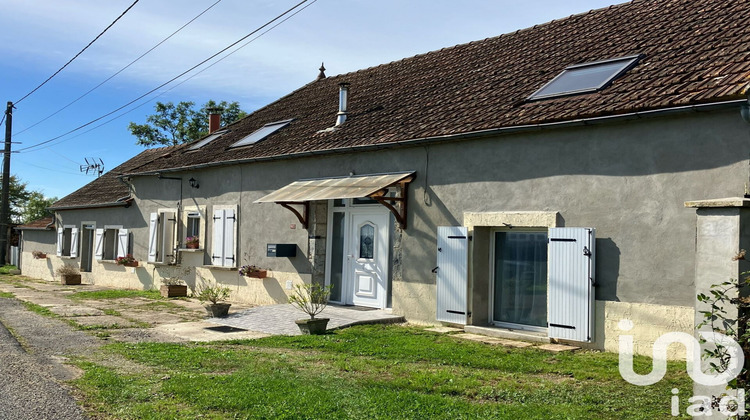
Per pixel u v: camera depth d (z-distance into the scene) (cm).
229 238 1538
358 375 696
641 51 999
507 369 730
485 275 1024
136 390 630
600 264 852
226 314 1221
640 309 808
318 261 1318
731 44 878
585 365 741
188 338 979
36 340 939
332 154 1259
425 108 1214
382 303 1208
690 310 761
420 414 551
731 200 502
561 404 581
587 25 1244
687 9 1091
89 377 681
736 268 492
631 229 823
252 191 1483
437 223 1065
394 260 1137
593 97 900
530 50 1260
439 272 1042
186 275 1705
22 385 643
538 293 964
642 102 806
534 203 930
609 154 851
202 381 661
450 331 1002
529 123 912
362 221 1266
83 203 2281
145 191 1933
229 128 1883
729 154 738
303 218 1337
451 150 1051
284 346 891
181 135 3747
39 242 2784
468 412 555
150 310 1330
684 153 777
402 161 1130
